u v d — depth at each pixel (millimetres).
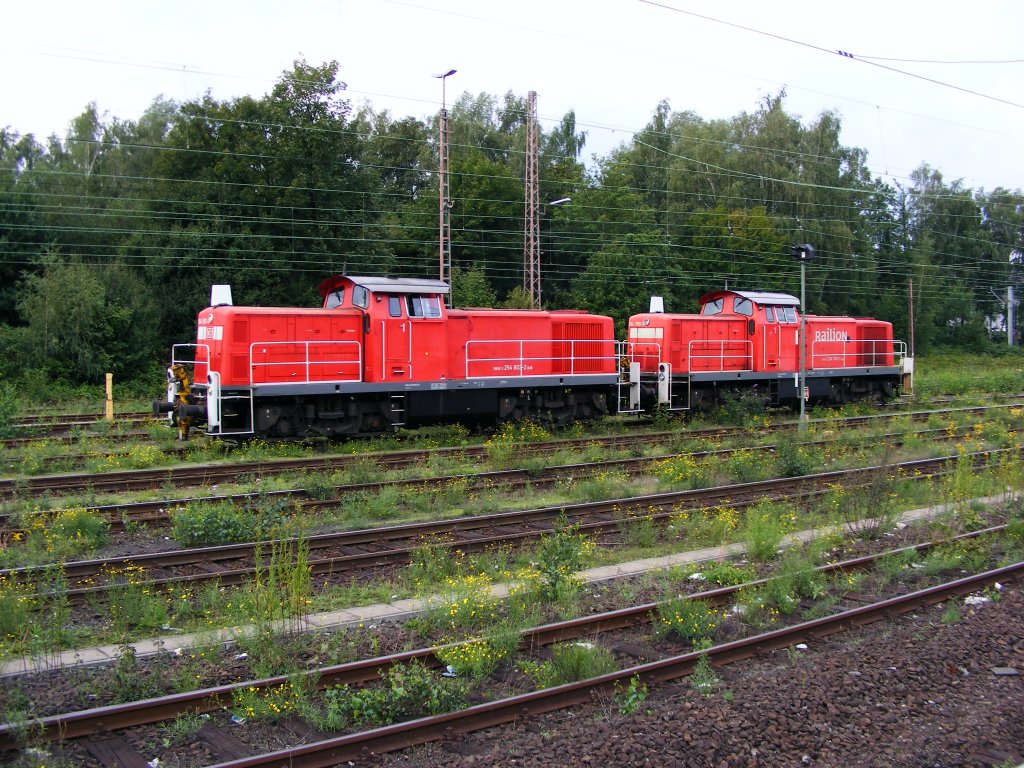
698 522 12914
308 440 20094
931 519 13680
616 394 25000
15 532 11867
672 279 47250
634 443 21484
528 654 7891
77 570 10148
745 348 27547
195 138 40000
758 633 8625
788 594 9523
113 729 6262
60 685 6984
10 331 36094
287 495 14305
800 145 57812
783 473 17219
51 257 37156
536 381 22734
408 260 46406
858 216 63219
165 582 9664
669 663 7418
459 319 21953
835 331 30016
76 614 8930
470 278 40375
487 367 22312
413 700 6617
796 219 55469
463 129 55219
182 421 19484
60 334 35500
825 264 56906
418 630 8391
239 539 11672
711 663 7691
